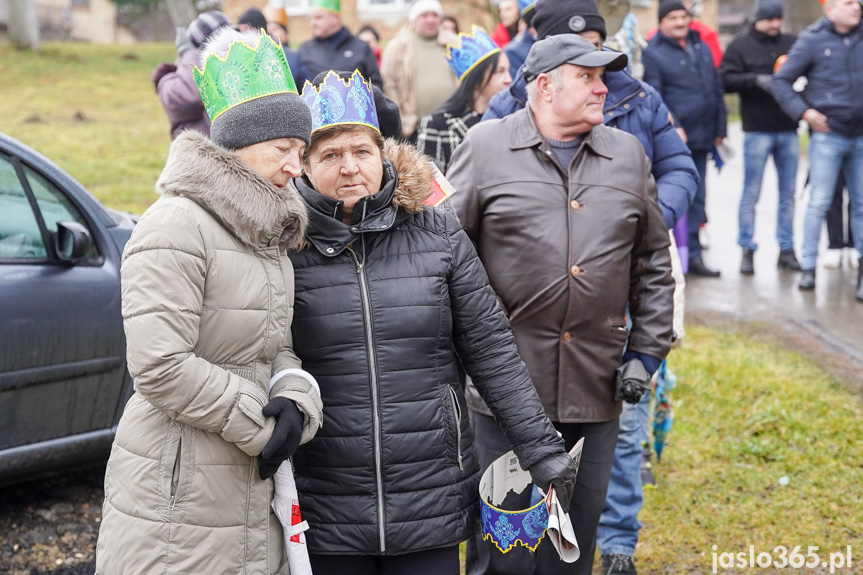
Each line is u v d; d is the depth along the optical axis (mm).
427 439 2371
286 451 2143
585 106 2857
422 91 6305
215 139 2203
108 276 3953
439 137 4230
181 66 5328
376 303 2361
